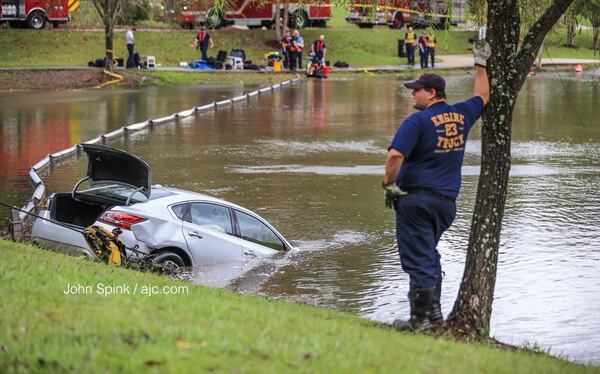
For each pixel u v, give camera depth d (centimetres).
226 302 1805
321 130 6750
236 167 5006
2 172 4634
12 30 11781
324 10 14275
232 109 8206
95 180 2842
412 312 1812
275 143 6012
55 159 5050
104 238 2580
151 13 14012
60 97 8962
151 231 2697
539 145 5959
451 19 2608
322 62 12125
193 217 2831
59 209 2780
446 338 1758
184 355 1266
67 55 11519
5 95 9150
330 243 3278
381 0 2792
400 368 1342
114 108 7956
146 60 11250
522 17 2405
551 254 3152
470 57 15188
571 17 2639
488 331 1878
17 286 1678
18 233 3091
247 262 2909
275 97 9425
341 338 1506
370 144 6012
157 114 7531
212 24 3041
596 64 14625
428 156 1739
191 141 6050
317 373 1258
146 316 1502
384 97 9488
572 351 2191
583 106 8588
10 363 1240
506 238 3384
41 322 1422
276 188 4384
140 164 2769
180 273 2738
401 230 1778
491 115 1869
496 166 1870
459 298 1880
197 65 11762
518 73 1870
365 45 14388
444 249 3222
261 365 1259
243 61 12212
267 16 13638
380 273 2886
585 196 4216
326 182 4559
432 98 1766
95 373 1204
